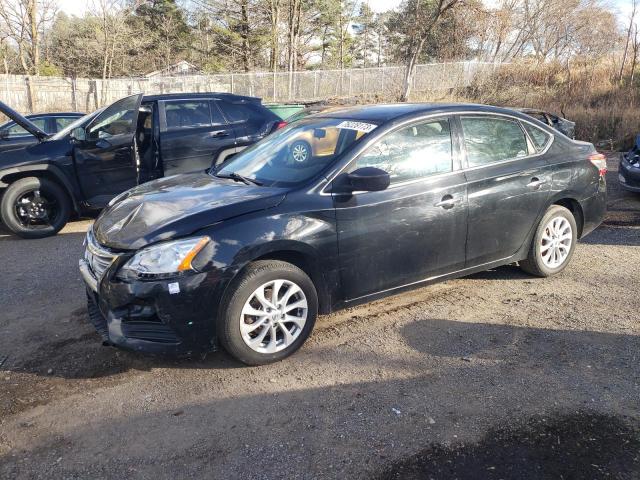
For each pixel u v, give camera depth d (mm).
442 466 2615
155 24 44625
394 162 4020
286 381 3398
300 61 44062
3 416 3074
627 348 3752
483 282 5051
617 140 15680
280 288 3568
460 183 4246
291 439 2840
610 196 8992
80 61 37906
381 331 4070
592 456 2668
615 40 31641
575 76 22906
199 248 3273
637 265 5512
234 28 38594
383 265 3955
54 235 7254
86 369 3582
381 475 2562
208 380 3424
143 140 7758
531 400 3146
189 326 3283
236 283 3379
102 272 3420
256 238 3395
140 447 2801
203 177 4426
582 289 4859
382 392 3254
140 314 3303
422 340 3912
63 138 7277
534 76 25422
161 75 42344
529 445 2756
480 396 3195
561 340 3883
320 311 3830
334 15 46875
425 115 4234
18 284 5246
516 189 4578
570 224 5109
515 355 3676
